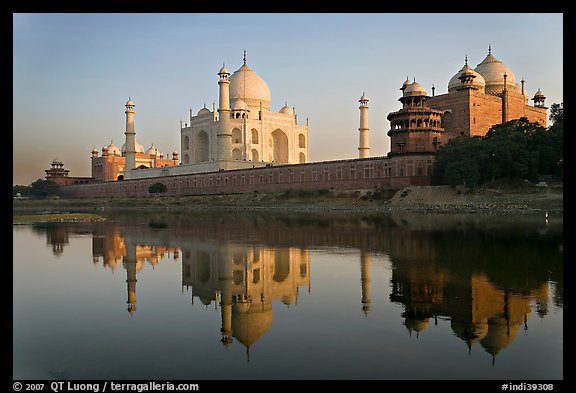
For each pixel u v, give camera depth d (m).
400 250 30.42
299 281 21.97
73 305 18.22
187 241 38.06
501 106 102.69
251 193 113.31
